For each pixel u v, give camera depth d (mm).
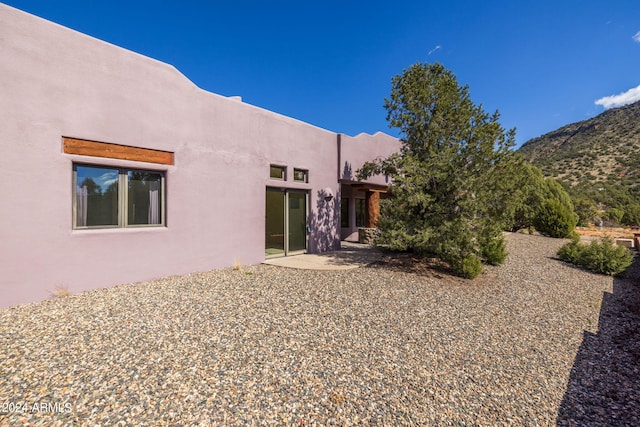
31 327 3781
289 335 3916
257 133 8648
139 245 6277
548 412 2762
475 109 8906
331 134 11266
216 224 7668
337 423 2373
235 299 5238
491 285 7336
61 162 5215
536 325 5020
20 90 4793
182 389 2646
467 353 3826
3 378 2648
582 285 7941
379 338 4035
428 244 8312
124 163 6004
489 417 2605
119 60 5938
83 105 5465
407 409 2615
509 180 8156
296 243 10164
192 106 7152
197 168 7258
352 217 15547
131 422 2205
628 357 4031
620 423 2658
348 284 6555
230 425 2258
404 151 10141
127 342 3457
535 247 13438
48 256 5078
